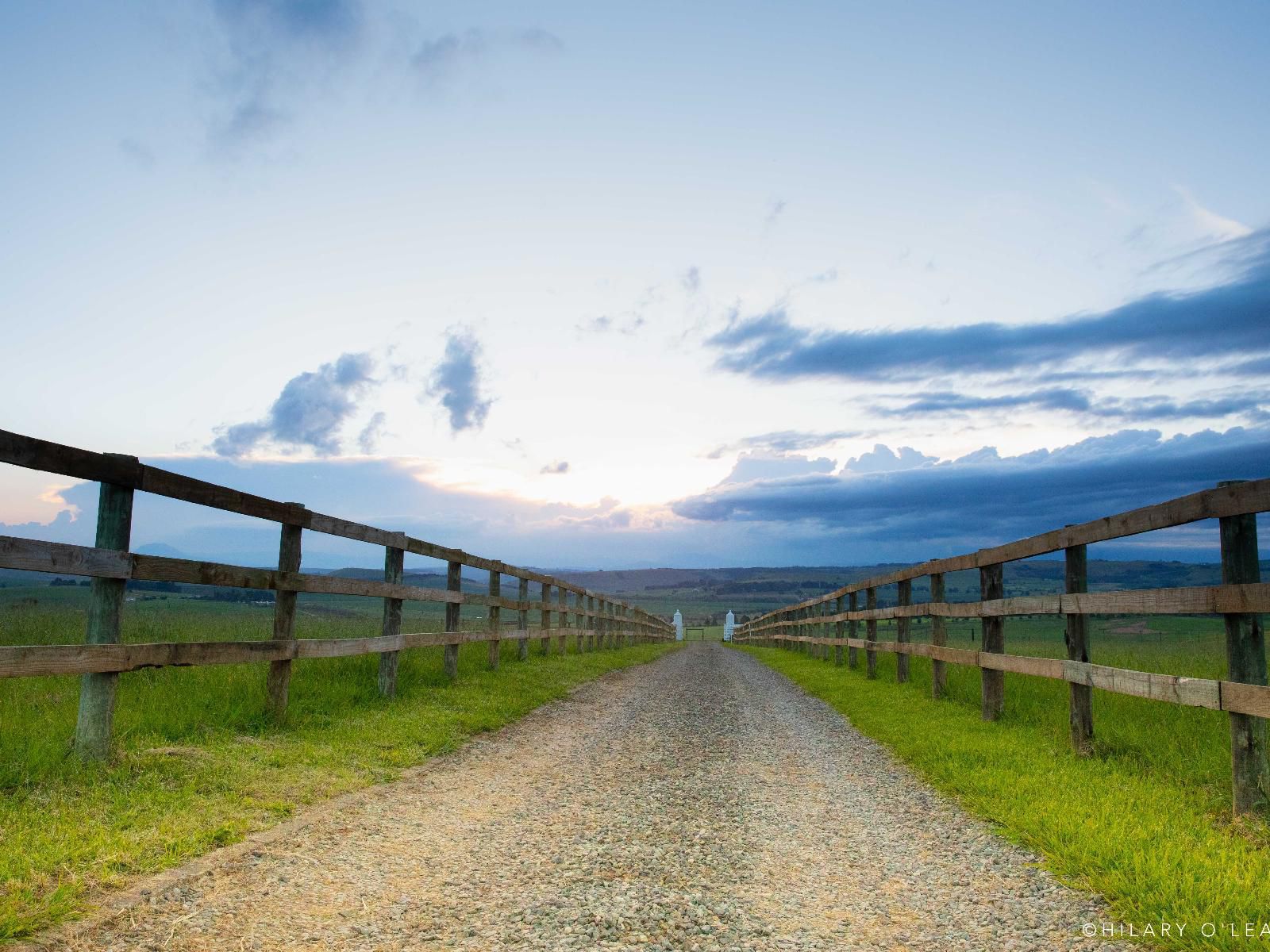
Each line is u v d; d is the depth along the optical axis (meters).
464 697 9.69
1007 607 8.00
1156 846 4.07
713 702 11.66
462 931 3.42
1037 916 3.59
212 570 6.08
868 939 3.44
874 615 14.13
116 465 5.16
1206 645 16.11
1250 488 4.54
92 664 4.93
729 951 3.30
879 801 5.80
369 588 8.38
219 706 6.89
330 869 4.06
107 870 3.65
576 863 4.36
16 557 4.41
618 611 25.89
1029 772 5.93
